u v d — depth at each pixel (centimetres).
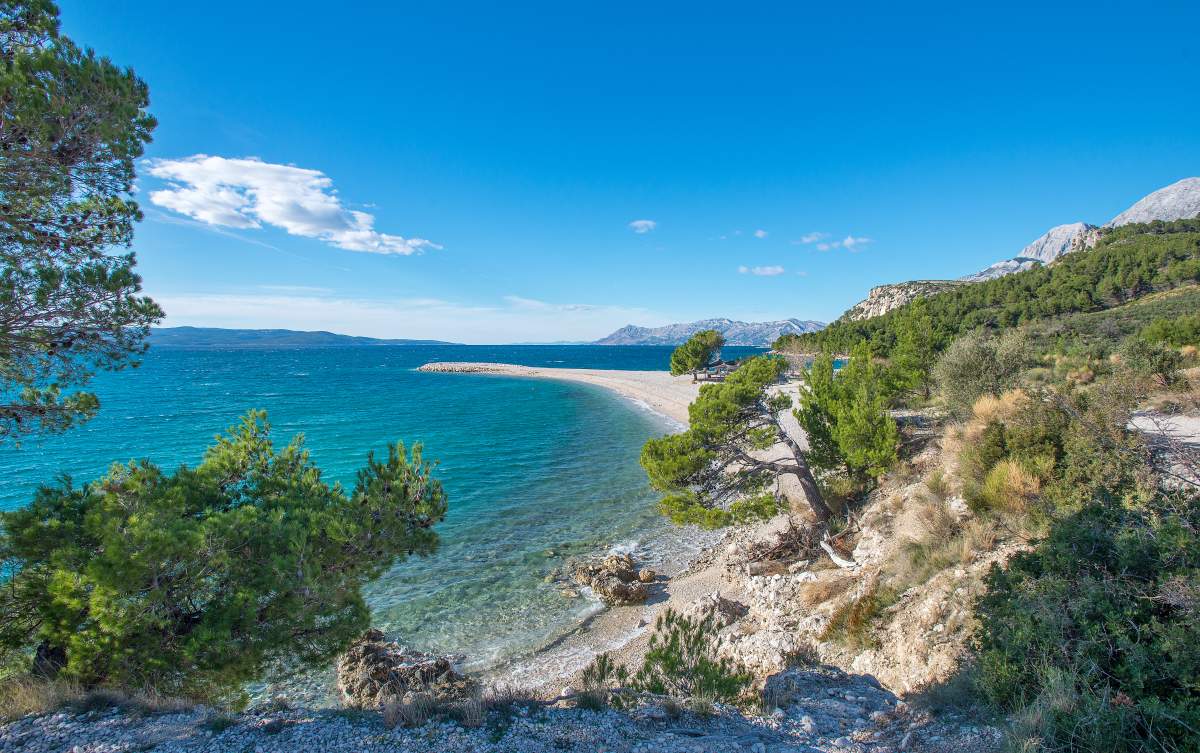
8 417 793
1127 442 1009
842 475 2172
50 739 559
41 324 728
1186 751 442
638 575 1964
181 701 666
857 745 617
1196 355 2420
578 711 674
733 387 1894
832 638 1124
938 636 860
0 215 657
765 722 693
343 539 843
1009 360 2308
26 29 670
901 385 3177
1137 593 598
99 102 666
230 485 1002
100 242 783
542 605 1783
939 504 1351
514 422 5859
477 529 2503
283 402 7544
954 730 602
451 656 1494
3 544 741
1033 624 639
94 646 669
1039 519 1016
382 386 10256
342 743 572
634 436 4991
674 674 788
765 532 2178
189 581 731
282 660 836
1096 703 509
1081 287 7700
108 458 3894
